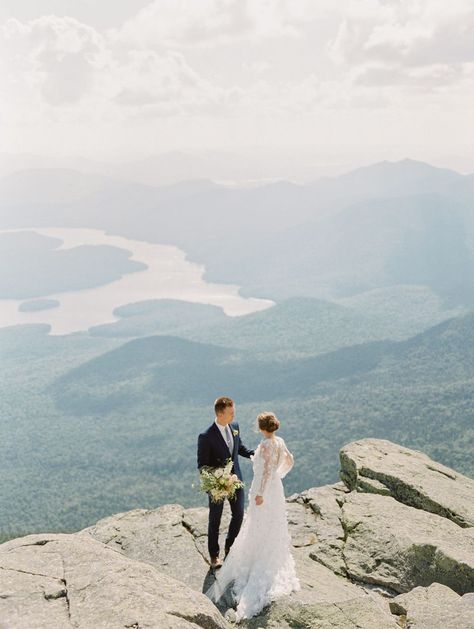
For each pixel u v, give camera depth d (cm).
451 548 741
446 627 595
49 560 570
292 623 591
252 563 668
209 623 495
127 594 500
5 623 461
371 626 574
